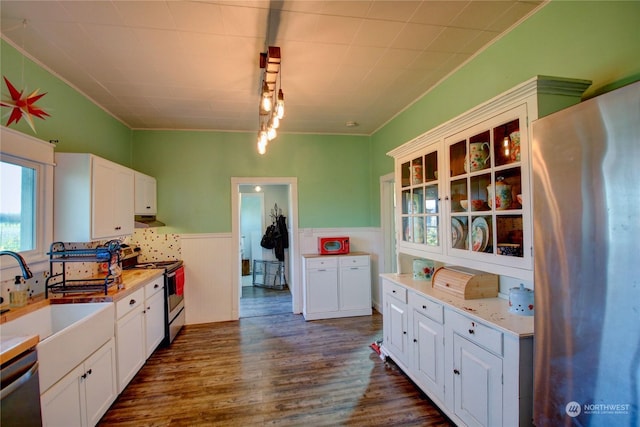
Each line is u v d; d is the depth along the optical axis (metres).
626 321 0.88
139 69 2.45
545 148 1.13
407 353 2.43
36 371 1.27
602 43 1.48
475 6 1.79
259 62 2.36
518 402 1.42
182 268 3.86
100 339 1.97
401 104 3.36
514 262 1.57
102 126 3.23
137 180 3.37
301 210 4.42
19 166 2.04
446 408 1.94
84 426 1.79
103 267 3.00
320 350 3.12
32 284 2.16
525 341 1.41
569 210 1.04
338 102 3.28
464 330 1.77
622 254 0.88
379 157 4.26
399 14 1.84
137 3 1.70
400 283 2.52
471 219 1.92
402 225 2.76
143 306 2.75
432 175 2.31
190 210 4.08
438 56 2.36
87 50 2.16
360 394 2.32
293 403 2.22
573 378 1.03
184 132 4.09
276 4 1.73
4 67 1.97
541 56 1.80
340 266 4.14
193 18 1.84
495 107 1.68
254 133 4.25
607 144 0.92
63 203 2.35
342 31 2.01
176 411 2.15
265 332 3.64
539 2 1.76
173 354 3.07
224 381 2.54
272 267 6.11
